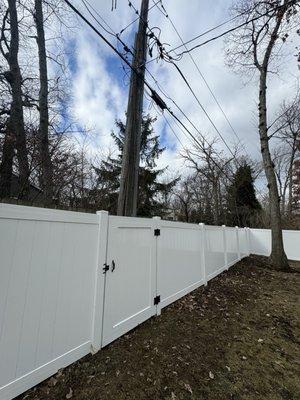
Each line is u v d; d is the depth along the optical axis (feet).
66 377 7.68
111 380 7.93
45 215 7.43
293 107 47.70
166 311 13.64
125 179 15.11
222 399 7.73
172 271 14.94
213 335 11.76
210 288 18.76
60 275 7.91
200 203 76.18
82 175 29.60
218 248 23.62
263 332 12.55
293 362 10.03
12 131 19.57
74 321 8.39
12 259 6.55
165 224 14.37
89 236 9.12
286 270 28.84
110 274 10.00
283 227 61.41
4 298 6.33
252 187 71.36
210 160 62.64
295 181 72.64
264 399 7.86
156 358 9.40
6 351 6.32
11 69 22.50
